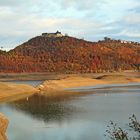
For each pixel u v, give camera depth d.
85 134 34.28
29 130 37.41
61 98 78.88
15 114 51.16
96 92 97.06
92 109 55.22
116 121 41.28
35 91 102.75
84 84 136.38
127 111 51.50
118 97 78.62
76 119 44.47
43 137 33.62
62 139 32.41
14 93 90.88
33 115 49.53
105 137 32.25
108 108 56.19
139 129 13.62
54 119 45.06
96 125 39.34
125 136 12.82
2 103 68.88
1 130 37.00
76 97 80.88
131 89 107.19
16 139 32.84
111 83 148.62
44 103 67.50
